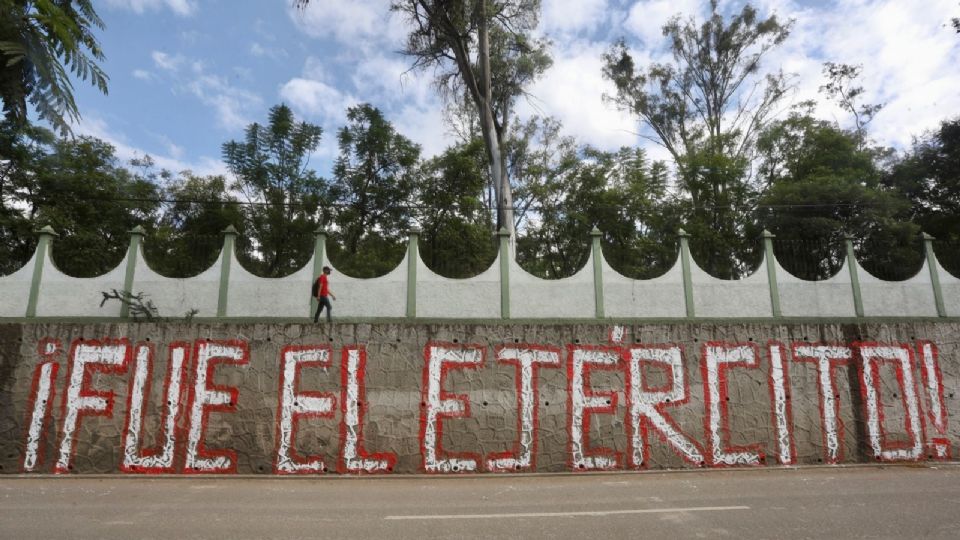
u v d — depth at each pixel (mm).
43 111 6578
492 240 21297
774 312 13336
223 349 11891
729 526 7008
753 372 12625
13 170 19234
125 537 6551
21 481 10578
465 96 22719
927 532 6605
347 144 22609
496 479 11102
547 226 24719
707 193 24109
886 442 12570
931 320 13523
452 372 12070
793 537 6469
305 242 20828
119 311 12250
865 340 13062
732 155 27297
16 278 12359
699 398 12391
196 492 9617
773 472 11625
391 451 11617
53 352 11766
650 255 21547
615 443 12031
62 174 20047
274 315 12469
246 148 22250
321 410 11711
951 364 13148
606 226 22859
